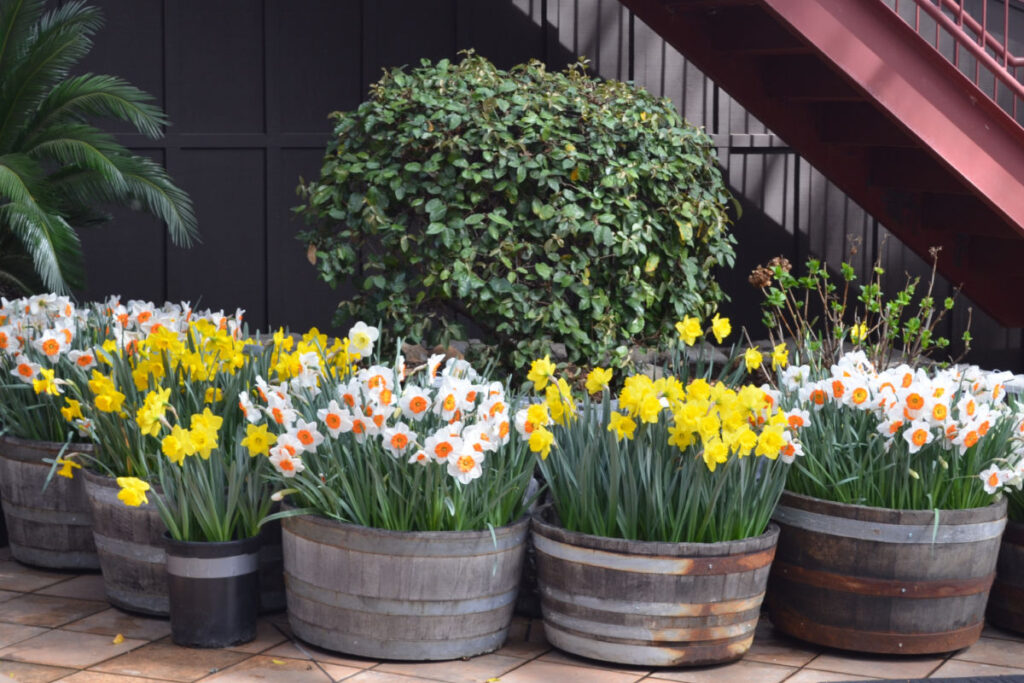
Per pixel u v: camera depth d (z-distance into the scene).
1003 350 8.82
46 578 4.34
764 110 7.18
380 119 5.06
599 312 4.93
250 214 7.61
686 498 3.53
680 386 3.58
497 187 4.86
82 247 7.35
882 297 8.59
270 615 3.99
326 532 3.52
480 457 3.41
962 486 3.75
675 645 3.51
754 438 3.46
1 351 4.43
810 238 8.50
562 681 3.47
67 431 4.30
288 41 7.56
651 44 8.12
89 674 3.45
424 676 3.48
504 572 3.61
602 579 3.50
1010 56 6.29
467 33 7.78
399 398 3.54
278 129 7.59
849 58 5.98
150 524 3.84
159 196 6.13
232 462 3.62
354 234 5.12
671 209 5.07
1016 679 3.55
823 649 3.84
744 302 8.40
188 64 7.45
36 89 6.33
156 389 3.92
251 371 4.08
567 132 5.05
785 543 3.79
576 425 3.77
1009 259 7.20
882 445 3.74
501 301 4.90
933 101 6.14
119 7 7.36
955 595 3.69
